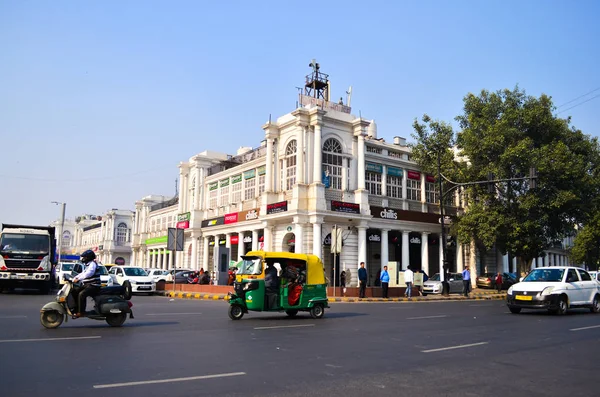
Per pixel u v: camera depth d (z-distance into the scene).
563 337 11.44
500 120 35.75
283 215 34.81
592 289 18.58
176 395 5.94
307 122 35.41
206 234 47.81
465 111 39.19
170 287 31.88
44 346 9.12
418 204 41.88
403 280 33.75
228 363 7.89
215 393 6.07
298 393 6.16
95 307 12.27
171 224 59.09
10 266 24.31
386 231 38.06
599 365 8.17
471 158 37.16
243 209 43.12
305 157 35.06
